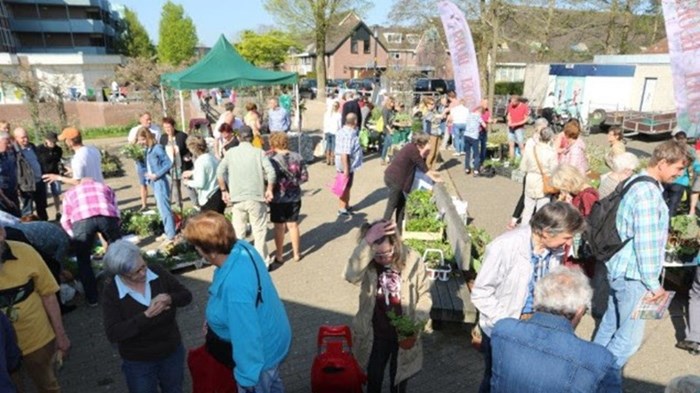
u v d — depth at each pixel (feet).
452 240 18.25
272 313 8.91
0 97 73.41
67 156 44.47
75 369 14.05
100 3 206.39
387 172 24.18
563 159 21.75
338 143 27.86
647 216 10.56
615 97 73.00
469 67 37.06
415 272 11.06
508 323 7.11
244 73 36.50
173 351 10.16
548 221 9.04
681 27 21.13
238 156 19.06
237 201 19.40
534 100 88.12
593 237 11.86
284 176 20.36
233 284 8.30
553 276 7.22
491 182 37.19
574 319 7.01
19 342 9.89
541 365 6.48
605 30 99.86
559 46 115.96
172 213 23.47
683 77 21.56
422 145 23.80
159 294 9.50
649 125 62.54
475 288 10.18
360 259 10.72
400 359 11.04
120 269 9.09
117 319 9.34
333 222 27.76
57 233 14.69
